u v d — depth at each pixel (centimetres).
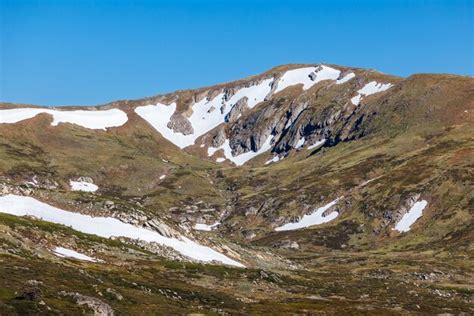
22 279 7000
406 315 10219
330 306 10456
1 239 9419
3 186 14100
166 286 9500
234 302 9469
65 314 5897
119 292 7938
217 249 15962
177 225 15988
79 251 11100
